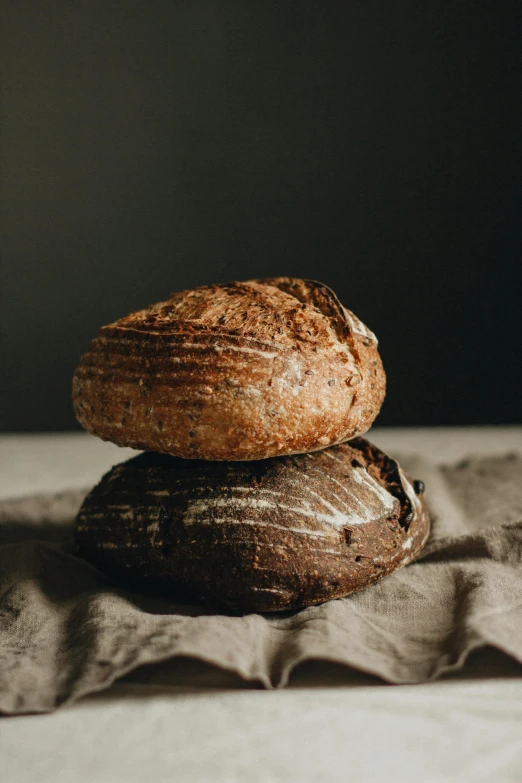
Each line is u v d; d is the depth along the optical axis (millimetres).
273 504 699
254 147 1736
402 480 756
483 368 1784
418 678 616
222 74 1712
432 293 1760
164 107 1724
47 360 1787
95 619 662
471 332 1773
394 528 732
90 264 1766
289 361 683
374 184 1734
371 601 708
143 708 604
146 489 729
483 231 1736
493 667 637
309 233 1756
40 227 1746
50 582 732
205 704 607
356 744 562
